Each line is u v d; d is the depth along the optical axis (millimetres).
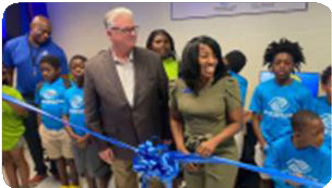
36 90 2670
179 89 1565
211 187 1557
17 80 2875
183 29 3432
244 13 3148
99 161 2291
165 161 1164
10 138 2451
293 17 2961
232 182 1571
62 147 2559
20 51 2795
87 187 2680
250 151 2242
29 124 2779
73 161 2568
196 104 1501
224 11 3225
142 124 1685
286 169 1610
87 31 3857
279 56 1917
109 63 1667
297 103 1882
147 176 1188
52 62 2494
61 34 3979
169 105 1664
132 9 3592
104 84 1659
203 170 1565
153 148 1194
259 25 3111
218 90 1481
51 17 3963
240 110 1531
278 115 1923
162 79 1725
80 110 2271
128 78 1665
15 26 3582
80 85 2305
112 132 1744
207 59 1437
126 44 1592
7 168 2602
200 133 1525
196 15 3346
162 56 2246
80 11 3838
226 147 1543
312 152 1538
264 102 2006
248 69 3207
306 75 2342
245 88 2371
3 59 2855
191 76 1484
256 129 2061
